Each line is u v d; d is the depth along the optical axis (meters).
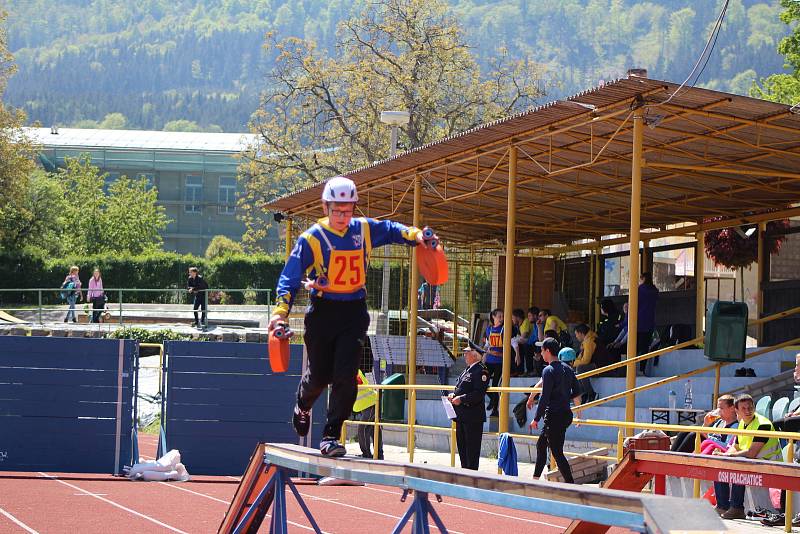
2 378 20.72
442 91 60.38
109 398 20.78
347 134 60.34
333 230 8.31
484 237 39.62
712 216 31.61
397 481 7.71
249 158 62.78
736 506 13.80
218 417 21.06
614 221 33.72
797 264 28.75
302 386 8.76
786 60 44.88
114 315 52.06
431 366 34.88
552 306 38.91
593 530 8.34
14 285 72.38
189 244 125.31
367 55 60.72
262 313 54.88
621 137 21.72
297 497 9.68
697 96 17.86
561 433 16.28
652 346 27.73
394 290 44.75
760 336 29.17
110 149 123.56
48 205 78.81
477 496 6.90
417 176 26.23
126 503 16.58
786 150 21.83
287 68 61.59
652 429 14.64
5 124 69.56
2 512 15.38
